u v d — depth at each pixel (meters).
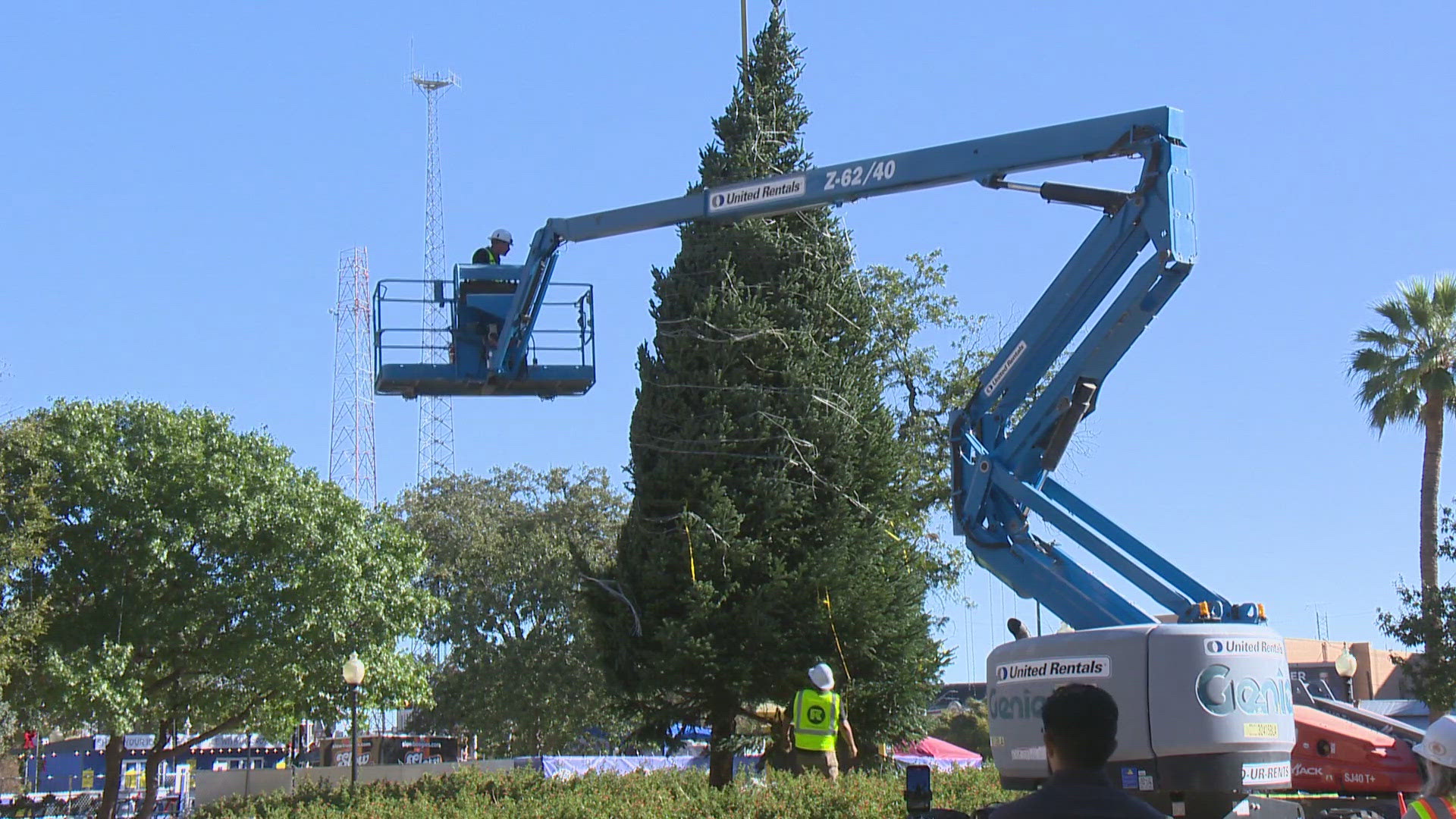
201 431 34.25
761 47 26.05
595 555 52.12
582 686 51.34
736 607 22.42
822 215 24.67
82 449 32.12
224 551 33.59
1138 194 12.01
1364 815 11.04
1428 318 31.62
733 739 22.62
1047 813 4.82
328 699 34.75
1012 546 12.15
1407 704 35.03
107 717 31.56
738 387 23.25
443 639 53.31
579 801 15.02
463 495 56.75
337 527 34.53
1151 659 9.44
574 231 17.64
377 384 18.39
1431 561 31.08
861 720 22.97
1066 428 12.02
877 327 28.92
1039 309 12.52
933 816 9.18
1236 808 9.34
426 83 52.91
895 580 24.05
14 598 31.03
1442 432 31.53
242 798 23.70
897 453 24.47
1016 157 13.18
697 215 16.52
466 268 18.62
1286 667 9.71
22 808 40.94
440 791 20.58
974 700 52.78
